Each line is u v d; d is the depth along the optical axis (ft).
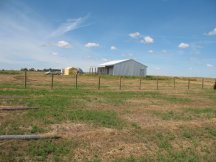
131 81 155.33
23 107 43.47
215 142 29.81
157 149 26.81
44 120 35.91
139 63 225.35
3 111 41.16
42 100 52.65
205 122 39.81
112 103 54.80
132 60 223.30
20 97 56.18
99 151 25.48
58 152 24.58
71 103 51.11
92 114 40.83
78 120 36.96
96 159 23.43
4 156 22.85
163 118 41.60
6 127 31.63
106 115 40.81
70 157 23.59
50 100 53.01
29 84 96.68
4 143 26.04
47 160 22.76
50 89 77.46
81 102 53.31
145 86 115.34
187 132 33.06
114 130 32.68
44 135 28.43
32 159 22.68
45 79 142.00
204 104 60.80
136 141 28.94
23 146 25.46
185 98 70.64
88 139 28.73
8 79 125.90
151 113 45.52
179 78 225.76
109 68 230.07
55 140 27.84
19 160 22.29
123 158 23.95
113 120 37.70
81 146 26.50
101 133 30.96
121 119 39.19
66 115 39.40
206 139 30.94
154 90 93.09
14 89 73.10
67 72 251.60
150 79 189.47
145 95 72.90
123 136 30.48
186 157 24.72
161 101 62.13
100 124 35.37
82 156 24.04
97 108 47.65
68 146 26.16
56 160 22.77
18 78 139.03
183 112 47.85
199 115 45.52
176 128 35.19
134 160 23.58
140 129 33.86
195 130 34.50
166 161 23.50
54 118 37.42
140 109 49.16
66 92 70.13
